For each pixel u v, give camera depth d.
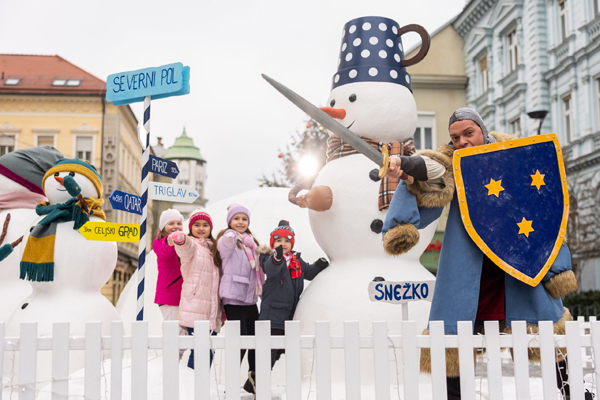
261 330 3.14
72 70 27.58
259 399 3.12
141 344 3.13
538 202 3.32
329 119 3.10
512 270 3.22
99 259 4.83
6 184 5.64
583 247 17.31
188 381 3.63
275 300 4.73
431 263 16.97
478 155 3.31
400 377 4.39
